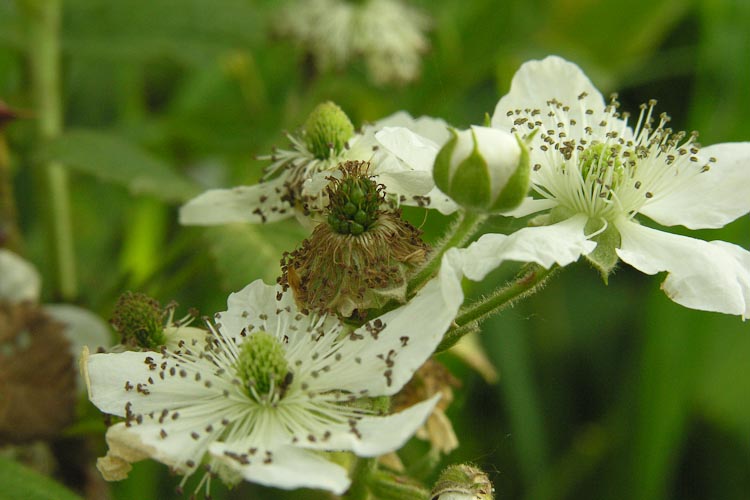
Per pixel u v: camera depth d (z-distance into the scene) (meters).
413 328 0.18
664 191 0.20
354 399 0.18
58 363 0.22
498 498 0.27
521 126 0.20
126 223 0.29
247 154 0.29
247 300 0.19
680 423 0.26
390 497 0.19
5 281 0.23
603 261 0.19
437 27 0.31
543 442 0.27
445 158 0.18
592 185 0.20
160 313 0.19
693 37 0.35
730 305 0.19
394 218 0.19
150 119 0.29
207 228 0.23
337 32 0.28
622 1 0.32
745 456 0.27
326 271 0.18
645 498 0.26
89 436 0.23
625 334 0.29
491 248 0.18
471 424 0.27
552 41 0.33
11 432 0.22
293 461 0.17
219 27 0.28
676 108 0.34
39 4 0.25
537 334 0.29
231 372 0.18
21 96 0.25
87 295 0.27
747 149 0.20
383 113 0.30
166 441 0.18
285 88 0.33
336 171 0.19
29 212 0.29
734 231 0.27
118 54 0.27
